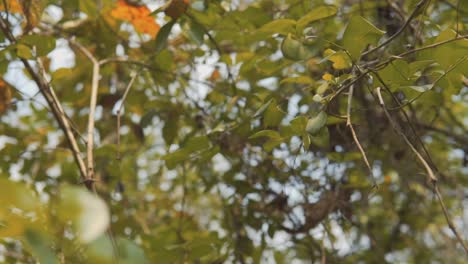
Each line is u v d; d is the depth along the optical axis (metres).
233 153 1.95
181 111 2.12
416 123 2.06
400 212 2.44
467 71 1.26
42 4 1.74
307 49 1.46
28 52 1.53
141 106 2.33
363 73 1.26
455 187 2.33
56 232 0.83
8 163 2.17
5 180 0.62
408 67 1.26
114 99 2.32
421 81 1.70
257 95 1.90
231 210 2.14
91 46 2.24
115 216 2.17
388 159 2.03
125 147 2.45
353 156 1.82
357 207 2.08
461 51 1.24
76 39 2.19
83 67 2.29
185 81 2.21
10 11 1.72
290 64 1.81
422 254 2.48
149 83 2.27
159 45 1.64
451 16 1.99
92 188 1.51
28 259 1.57
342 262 2.21
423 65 1.27
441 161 2.37
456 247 2.29
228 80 2.09
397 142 1.96
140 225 2.21
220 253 2.12
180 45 2.19
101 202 0.60
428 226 2.47
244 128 1.80
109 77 2.37
